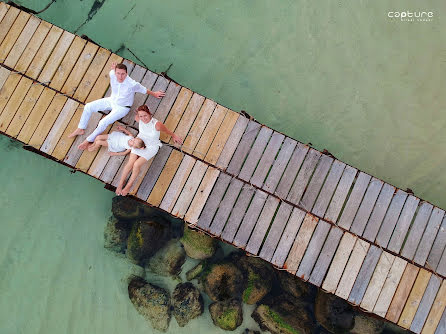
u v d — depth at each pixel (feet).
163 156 21.91
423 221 22.13
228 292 24.49
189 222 21.57
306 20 28.60
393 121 27.86
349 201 22.06
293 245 21.48
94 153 21.70
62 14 28.14
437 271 21.72
